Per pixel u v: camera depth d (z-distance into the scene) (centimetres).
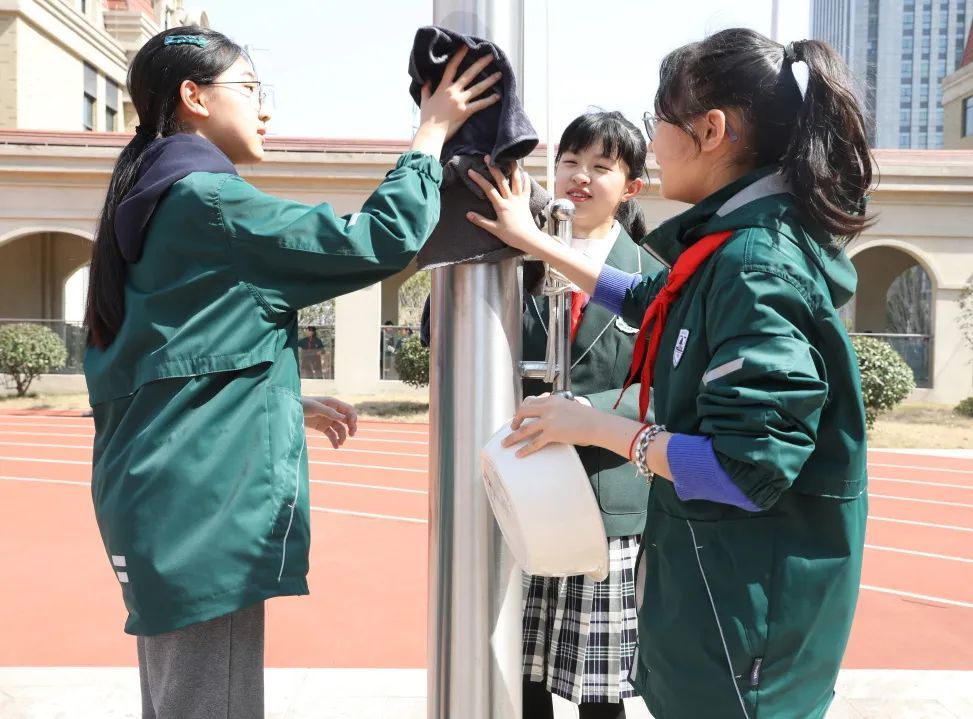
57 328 1794
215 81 174
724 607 138
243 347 158
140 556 152
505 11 166
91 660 412
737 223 141
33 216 1666
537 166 1198
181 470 153
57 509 787
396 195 153
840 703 319
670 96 150
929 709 315
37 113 2281
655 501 152
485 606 167
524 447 154
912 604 531
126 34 2780
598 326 232
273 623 466
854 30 10400
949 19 10256
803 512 140
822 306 134
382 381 1734
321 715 304
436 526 171
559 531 152
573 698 218
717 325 135
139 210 159
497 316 167
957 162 1655
